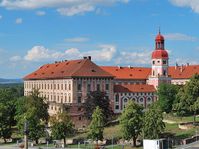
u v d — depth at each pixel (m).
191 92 165.62
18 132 186.38
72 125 164.12
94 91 196.25
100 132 150.25
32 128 163.75
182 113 172.75
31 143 164.12
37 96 196.50
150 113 138.62
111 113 196.88
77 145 152.88
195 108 160.75
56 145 152.88
